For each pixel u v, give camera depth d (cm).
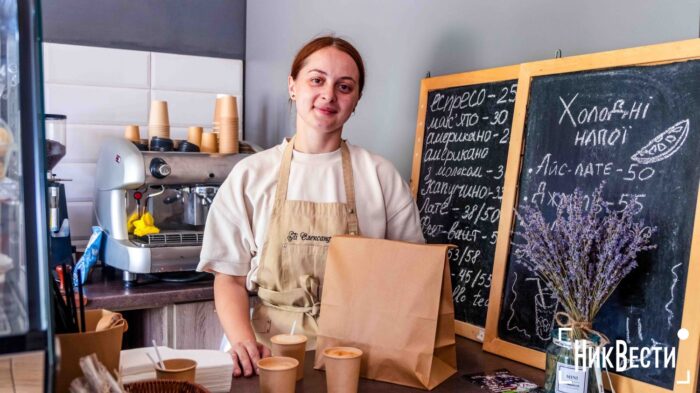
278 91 297
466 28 203
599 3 165
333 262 146
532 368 155
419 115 209
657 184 139
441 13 212
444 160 199
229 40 321
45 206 82
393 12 232
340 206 171
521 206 167
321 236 169
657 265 137
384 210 177
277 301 170
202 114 314
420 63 221
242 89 326
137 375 125
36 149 83
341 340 143
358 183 176
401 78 229
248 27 324
